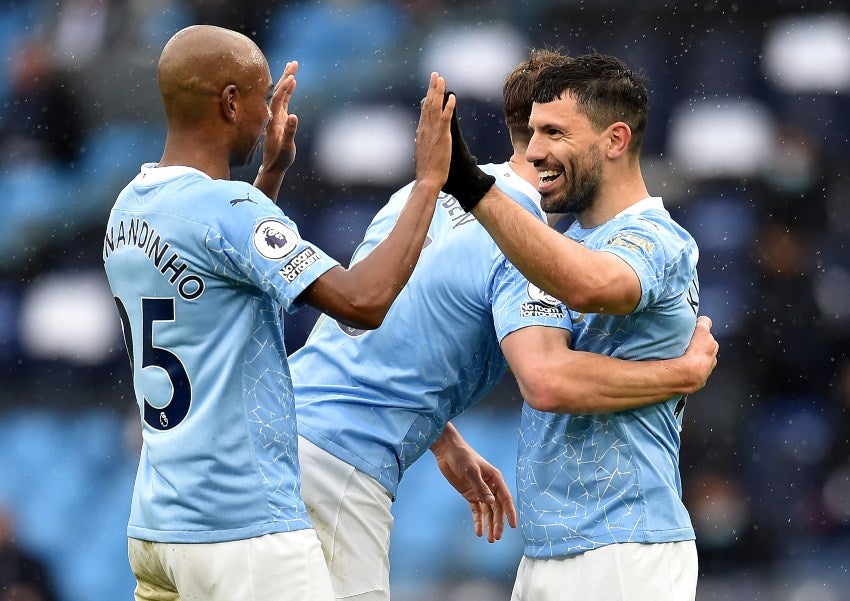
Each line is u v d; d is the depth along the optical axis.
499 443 31.39
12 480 33.06
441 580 29.41
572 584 11.67
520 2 39.44
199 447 10.28
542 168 11.77
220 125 10.77
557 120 11.59
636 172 11.92
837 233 36.38
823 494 33.00
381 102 37.75
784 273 35.75
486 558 29.47
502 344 11.86
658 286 11.05
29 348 35.03
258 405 10.48
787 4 38.69
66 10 40.16
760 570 32.19
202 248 10.26
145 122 38.84
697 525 32.53
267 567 10.33
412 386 12.71
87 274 36.12
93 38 39.62
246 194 10.38
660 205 11.86
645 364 11.46
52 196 37.56
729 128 37.44
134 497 10.92
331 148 36.81
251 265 10.17
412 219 10.30
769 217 36.50
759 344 34.97
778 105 38.00
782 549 32.31
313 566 10.59
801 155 37.19
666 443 11.85
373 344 12.79
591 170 11.64
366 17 39.47
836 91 37.94
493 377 13.28
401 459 12.92
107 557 31.77
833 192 36.75
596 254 10.82
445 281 12.62
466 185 10.62
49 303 35.56
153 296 10.47
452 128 10.49
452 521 29.89
